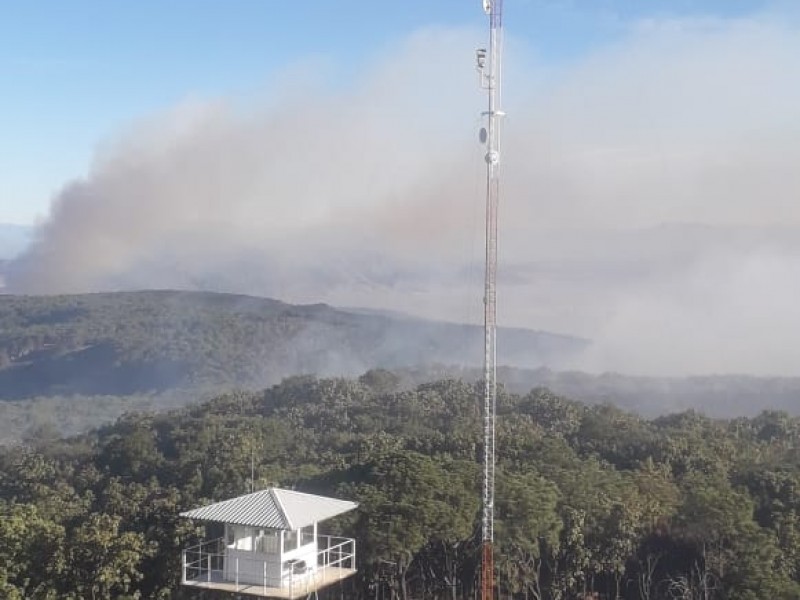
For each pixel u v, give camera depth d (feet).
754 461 249.14
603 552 193.77
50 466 343.05
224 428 368.48
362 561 177.88
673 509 197.88
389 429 361.92
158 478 298.76
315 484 212.23
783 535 187.11
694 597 188.14
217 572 137.49
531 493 186.60
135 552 159.53
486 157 169.58
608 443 286.25
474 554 189.78
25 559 155.74
